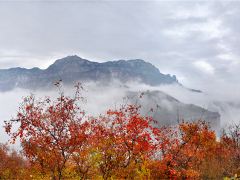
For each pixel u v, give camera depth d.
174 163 27.64
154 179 27.06
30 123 21.94
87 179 24.72
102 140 23.92
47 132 22.50
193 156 30.16
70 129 22.66
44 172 24.31
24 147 22.58
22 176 30.30
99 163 24.64
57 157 22.92
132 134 24.50
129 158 25.02
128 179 25.14
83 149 23.34
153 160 27.62
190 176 29.12
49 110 22.50
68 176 24.39
